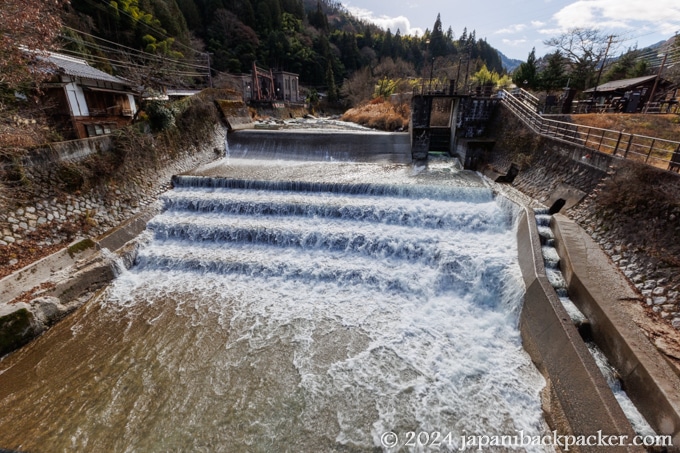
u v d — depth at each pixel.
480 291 10.84
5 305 9.23
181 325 10.05
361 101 64.69
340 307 10.78
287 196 16.34
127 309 10.73
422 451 6.67
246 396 7.81
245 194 16.81
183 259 12.79
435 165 23.00
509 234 13.06
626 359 7.01
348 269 11.89
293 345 9.30
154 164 18.03
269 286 11.80
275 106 53.78
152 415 7.34
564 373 7.38
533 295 9.34
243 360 8.80
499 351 9.07
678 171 10.17
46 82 15.39
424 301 10.99
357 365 8.64
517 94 25.84
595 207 12.02
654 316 7.85
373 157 24.70
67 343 9.34
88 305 10.91
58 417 7.26
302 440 6.86
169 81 31.44
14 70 11.67
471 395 7.80
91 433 6.93
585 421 6.38
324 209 14.73
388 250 12.69
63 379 8.22
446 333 9.70
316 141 25.84
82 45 27.92
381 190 16.11
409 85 59.25
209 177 17.92
